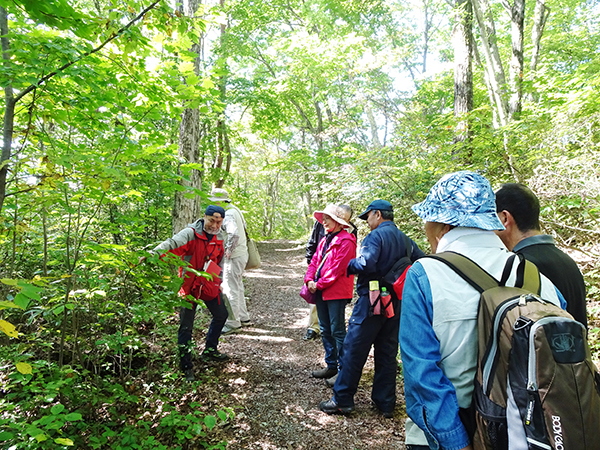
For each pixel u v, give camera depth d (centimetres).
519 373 88
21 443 165
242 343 409
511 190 156
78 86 227
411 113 870
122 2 200
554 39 1081
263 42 1576
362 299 262
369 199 675
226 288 450
